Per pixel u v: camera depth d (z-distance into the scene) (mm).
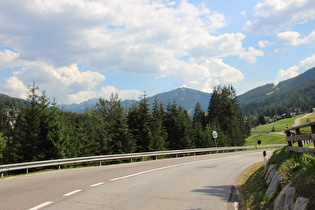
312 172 5195
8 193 8039
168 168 16672
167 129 48531
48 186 9359
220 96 82562
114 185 9711
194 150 36031
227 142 63969
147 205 6648
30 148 24734
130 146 36594
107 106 53938
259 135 128875
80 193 8062
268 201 6371
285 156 9273
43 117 25938
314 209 4004
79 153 33188
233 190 9359
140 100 41312
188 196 7945
